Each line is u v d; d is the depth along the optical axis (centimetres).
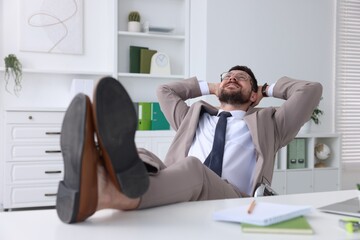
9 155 344
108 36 408
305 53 430
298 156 385
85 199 93
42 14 386
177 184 119
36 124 351
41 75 389
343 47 446
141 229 93
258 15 412
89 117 93
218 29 400
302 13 428
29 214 108
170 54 431
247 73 216
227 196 144
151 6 423
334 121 446
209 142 196
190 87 229
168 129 402
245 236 88
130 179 96
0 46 377
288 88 208
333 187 392
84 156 91
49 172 354
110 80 95
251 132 188
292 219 98
